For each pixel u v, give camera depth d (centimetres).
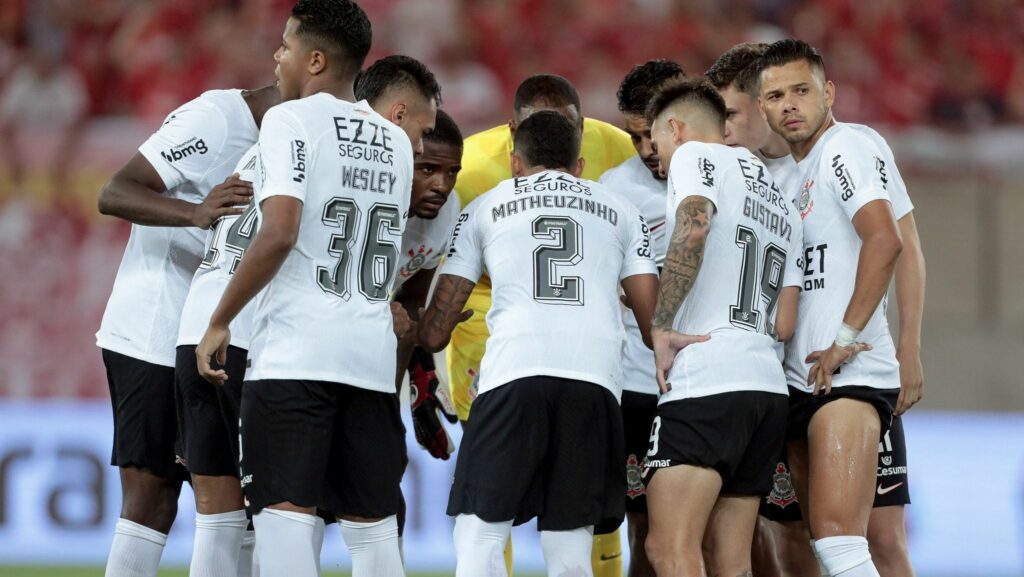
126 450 1627
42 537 3048
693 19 4666
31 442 3086
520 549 3042
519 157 1634
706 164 1538
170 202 1532
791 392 1617
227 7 4581
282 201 1362
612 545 1853
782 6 4691
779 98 1606
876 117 4503
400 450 1508
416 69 1597
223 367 1512
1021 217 3488
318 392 1406
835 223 1590
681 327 1551
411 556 2962
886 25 4675
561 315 1522
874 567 1512
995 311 3475
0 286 3509
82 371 3481
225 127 1620
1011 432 3159
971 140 3825
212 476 1545
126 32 4516
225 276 1539
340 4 1495
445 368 2286
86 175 3669
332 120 1438
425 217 1719
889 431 1662
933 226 3497
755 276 1551
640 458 1758
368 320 1443
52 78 4388
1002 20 4738
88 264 3556
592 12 4634
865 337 1574
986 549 3097
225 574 1548
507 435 1498
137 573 1623
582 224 1561
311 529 1412
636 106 1761
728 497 1578
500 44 4559
